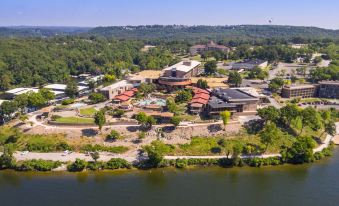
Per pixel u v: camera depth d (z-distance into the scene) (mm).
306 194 151625
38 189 154500
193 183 161000
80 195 149250
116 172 171250
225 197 149000
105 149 188750
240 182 162375
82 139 195625
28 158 180250
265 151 190125
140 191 153000
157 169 174875
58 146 190375
